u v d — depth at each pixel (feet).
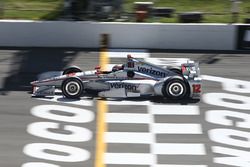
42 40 302.86
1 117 214.69
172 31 299.99
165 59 281.74
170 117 216.33
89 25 299.99
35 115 216.95
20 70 265.34
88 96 233.96
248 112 222.89
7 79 254.06
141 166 182.19
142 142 197.47
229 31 298.97
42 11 337.11
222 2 359.05
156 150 192.24
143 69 233.35
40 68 268.41
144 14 316.81
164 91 229.25
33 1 360.69
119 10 320.29
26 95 236.22
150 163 184.14
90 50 296.92
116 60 279.49
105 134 203.00
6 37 302.66
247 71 267.18
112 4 318.45
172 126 209.26
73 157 187.52
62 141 197.88
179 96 229.66
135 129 206.80
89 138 200.13
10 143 195.42
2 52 291.99
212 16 328.90
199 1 361.51
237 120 215.51
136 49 299.79
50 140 198.29
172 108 223.51
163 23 304.09
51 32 302.04
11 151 190.19
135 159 186.39
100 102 228.43
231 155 189.78
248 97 237.04
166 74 233.96
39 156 187.52
